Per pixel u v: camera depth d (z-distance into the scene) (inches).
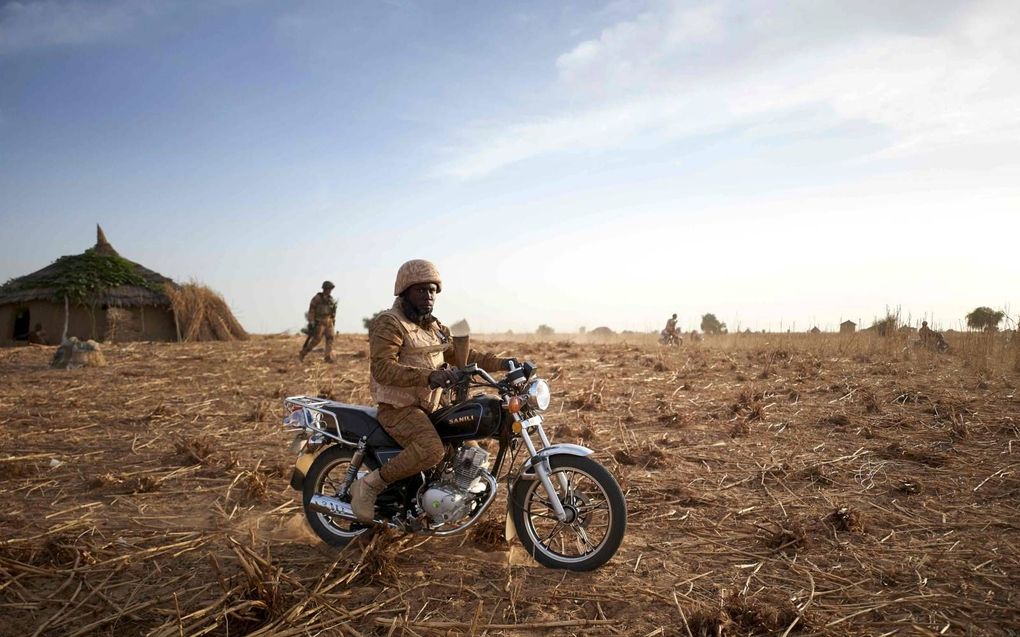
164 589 157.9
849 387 410.9
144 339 909.8
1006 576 161.5
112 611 147.7
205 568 169.6
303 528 198.2
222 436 316.8
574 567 167.8
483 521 190.5
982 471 244.1
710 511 209.8
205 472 256.1
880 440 291.1
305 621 142.3
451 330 185.6
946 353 585.0
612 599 152.3
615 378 476.4
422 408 176.1
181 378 505.4
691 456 270.4
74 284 886.4
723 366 534.6
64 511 211.5
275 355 675.4
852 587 157.1
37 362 608.7
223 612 141.2
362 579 162.1
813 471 245.4
